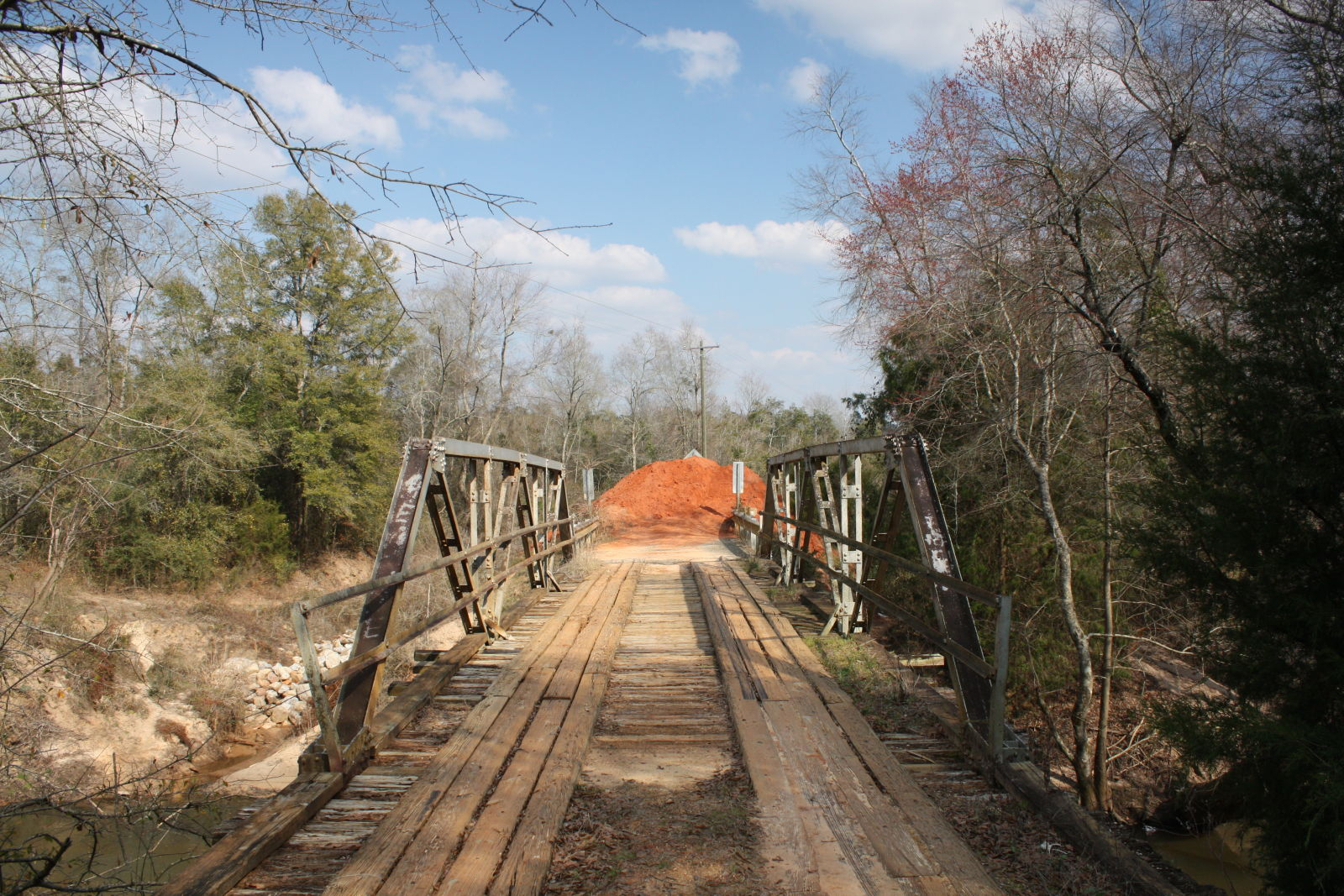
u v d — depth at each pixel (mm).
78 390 5398
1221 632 5316
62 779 4992
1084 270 7387
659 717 5652
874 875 3320
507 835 3641
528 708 5566
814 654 7188
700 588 11734
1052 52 7586
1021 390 8656
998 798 4211
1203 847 7531
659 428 53406
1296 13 5746
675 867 3422
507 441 40250
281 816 3736
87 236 3496
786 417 55812
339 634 19438
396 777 4445
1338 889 4043
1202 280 6828
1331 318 4625
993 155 8273
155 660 13891
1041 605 9227
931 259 9492
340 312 20703
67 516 7391
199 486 18141
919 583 11891
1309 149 5105
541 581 11469
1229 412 4965
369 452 24781
